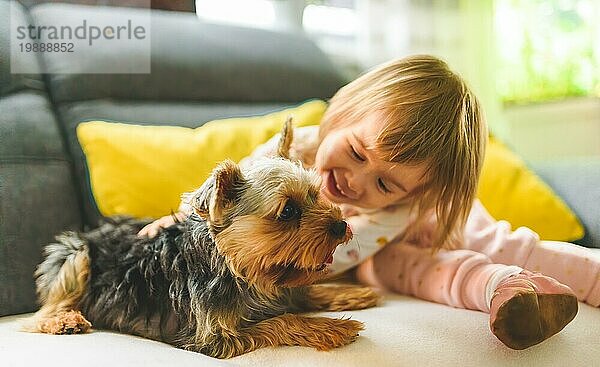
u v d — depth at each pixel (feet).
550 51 10.35
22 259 4.83
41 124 5.36
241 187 3.86
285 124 4.41
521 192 5.98
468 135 4.80
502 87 9.92
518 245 4.89
